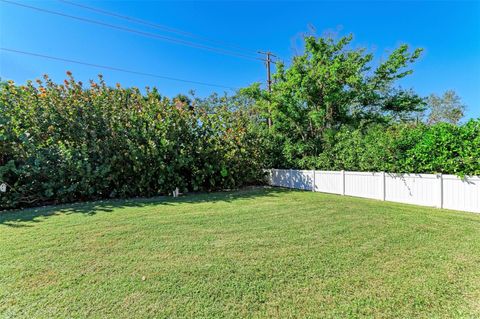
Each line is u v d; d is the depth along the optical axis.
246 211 6.88
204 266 3.42
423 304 2.57
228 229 5.14
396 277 3.12
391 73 14.32
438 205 7.45
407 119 16.70
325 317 2.37
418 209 7.16
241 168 12.47
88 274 3.19
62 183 8.17
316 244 4.28
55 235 4.70
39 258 3.66
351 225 5.45
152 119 9.77
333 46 13.58
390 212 6.75
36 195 7.78
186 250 4.00
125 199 9.07
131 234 4.79
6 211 6.93
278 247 4.13
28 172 7.51
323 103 13.31
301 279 3.06
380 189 8.99
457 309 2.48
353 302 2.60
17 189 7.36
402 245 4.24
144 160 9.50
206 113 11.50
